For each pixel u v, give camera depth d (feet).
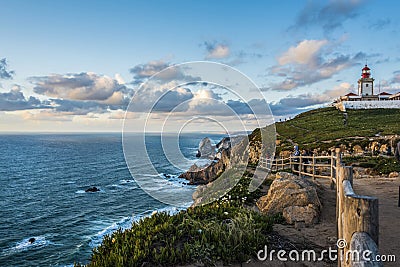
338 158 31.55
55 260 50.37
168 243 18.29
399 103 248.11
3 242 59.52
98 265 16.67
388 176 44.14
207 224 20.16
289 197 25.13
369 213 8.09
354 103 252.01
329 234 20.24
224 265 16.38
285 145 120.57
